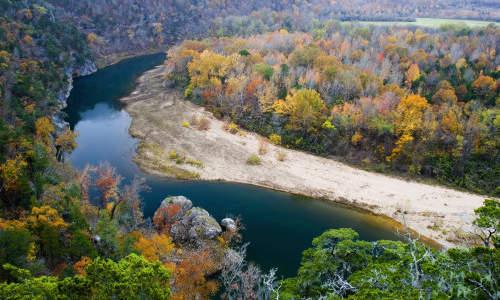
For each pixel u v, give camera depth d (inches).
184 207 2406.5
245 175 3174.2
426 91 3961.6
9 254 1279.5
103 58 7386.8
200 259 1898.4
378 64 4837.6
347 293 1191.6
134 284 997.8
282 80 4365.2
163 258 1812.3
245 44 6053.2
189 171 3186.5
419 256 1110.4
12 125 2714.1
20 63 4318.4
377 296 934.4
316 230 2437.3
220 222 2440.9
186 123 4082.2
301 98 3651.6
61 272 1391.5
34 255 1466.5
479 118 3142.2
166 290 1044.5
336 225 2517.2
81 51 6368.1
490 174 2940.5
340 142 3506.4
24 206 1820.9
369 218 2625.5
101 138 3772.1
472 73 4114.2
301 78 4133.9
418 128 3201.3
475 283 893.8
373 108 3432.6
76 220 1711.4
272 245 2239.2
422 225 2546.8
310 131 3693.4
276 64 4845.0
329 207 2748.5
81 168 3095.5
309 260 1385.3
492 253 951.6
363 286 1029.2
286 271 1991.9
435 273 976.9
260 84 4163.4
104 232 1705.2
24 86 3690.9
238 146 3668.8
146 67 6855.3
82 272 1357.0
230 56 5083.7
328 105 3794.3
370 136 3449.8
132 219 2241.6
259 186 3019.2
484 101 3592.5
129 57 7815.0
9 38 4771.2
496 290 839.7
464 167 3038.9
